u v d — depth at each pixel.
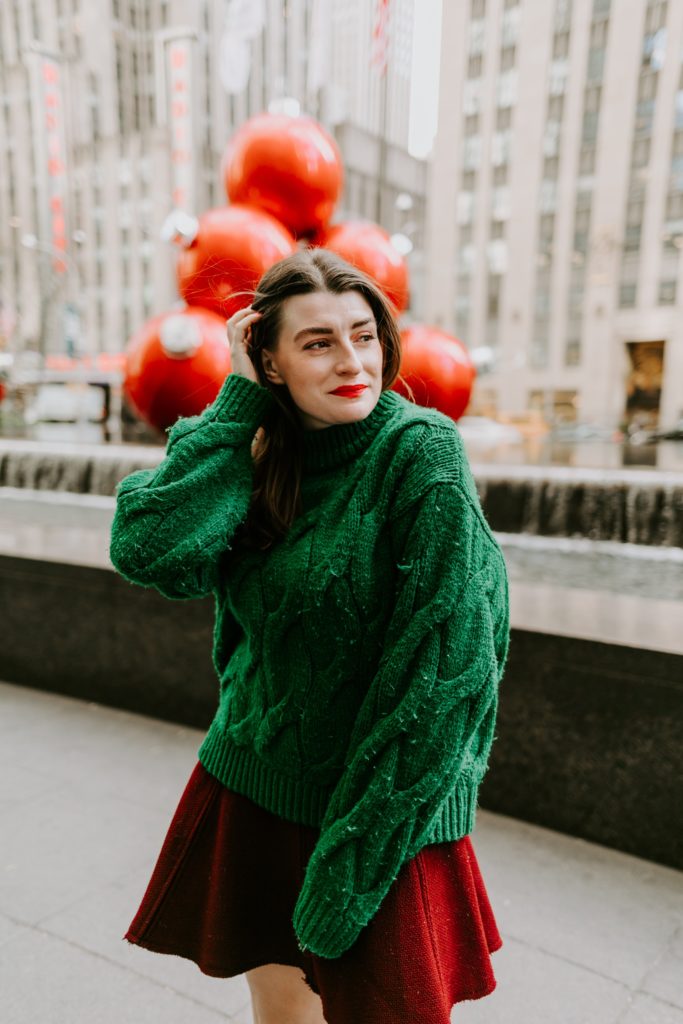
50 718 3.03
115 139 55.25
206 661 2.88
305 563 1.00
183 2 44.19
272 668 1.03
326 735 0.99
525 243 39.12
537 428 30.75
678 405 35.78
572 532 5.32
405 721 0.87
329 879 0.88
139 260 55.88
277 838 1.07
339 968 0.95
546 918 1.88
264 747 1.04
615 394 37.25
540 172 38.38
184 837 1.16
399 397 1.09
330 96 15.34
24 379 26.42
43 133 30.86
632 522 5.13
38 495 7.97
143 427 12.46
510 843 2.20
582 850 2.17
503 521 5.56
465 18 39.78
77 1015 1.58
